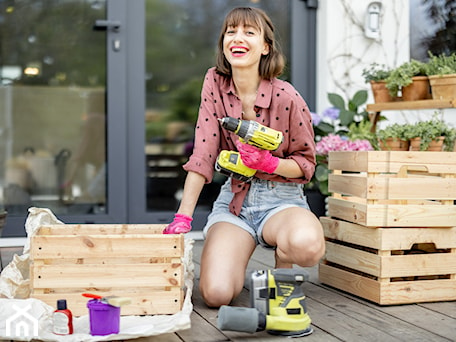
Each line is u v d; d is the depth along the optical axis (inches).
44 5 134.2
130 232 82.9
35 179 135.2
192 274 91.2
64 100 135.6
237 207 86.0
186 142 141.7
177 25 140.7
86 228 82.3
